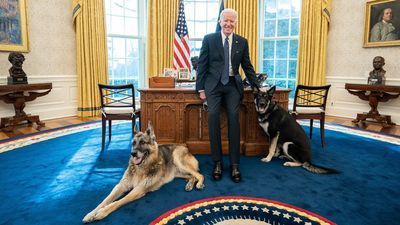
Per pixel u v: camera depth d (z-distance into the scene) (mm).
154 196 2145
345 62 5496
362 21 5184
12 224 1758
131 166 2162
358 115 4969
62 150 3297
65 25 5156
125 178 2139
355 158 3100
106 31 5488
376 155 3203
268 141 3189
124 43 5957
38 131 4176
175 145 2559
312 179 2498
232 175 2477
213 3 6148
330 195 2186
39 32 4836
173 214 1887
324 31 5520
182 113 3109
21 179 2451
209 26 6230
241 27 5855
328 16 5453
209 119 2596
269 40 6168
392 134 4172
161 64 5895
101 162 2910
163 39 5848
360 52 5273
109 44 5770
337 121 5164
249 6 5797
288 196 2164
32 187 2295
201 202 2057
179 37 4707
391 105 4957
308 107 3615
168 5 5770
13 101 4254
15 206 1982
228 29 2600
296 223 1793
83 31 5203
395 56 4875
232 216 1871
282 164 2885
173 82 3205
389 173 2658
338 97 5656
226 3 5848
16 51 4539
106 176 2547
